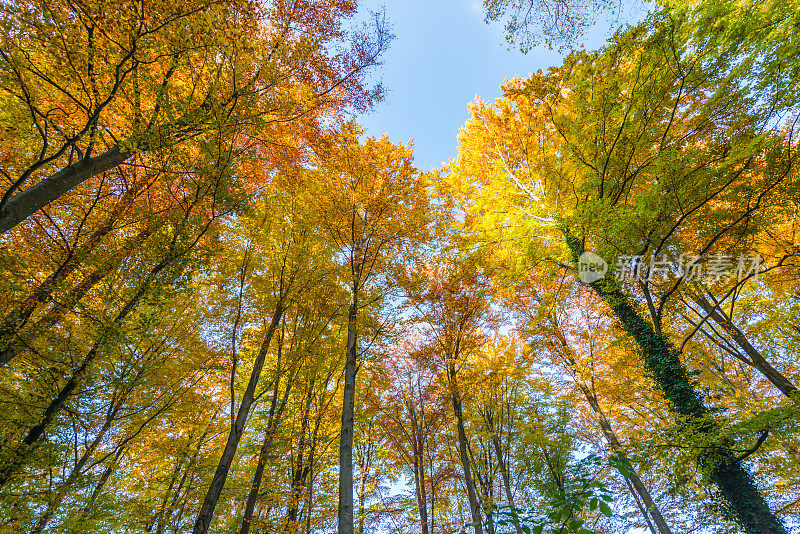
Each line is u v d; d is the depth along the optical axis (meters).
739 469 5.75
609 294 7.91
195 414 8.15
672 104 6.46
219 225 5.86
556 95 7.47
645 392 9.64
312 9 5.80
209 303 8.19
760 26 5.20
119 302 5.40
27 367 5.34
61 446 5.43
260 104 5.47
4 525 4.75
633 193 7.47
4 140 4.70
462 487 14.40
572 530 2.35
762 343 9.77
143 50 4.46
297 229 8.76
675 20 5.58
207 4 4.39
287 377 8.89
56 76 4.39
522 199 10.16
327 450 10.73
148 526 7.73
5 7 3.56
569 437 12.53
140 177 6.02
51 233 5.49
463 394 10.79
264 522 7.66
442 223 9.53
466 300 10.72
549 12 6.03
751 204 5.96
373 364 9.98
